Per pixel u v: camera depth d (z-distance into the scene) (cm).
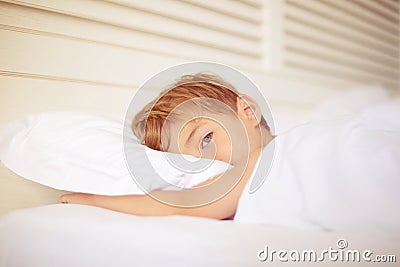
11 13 99
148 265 48
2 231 65
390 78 254
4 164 85
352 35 222
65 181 76
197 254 47
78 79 111
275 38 178
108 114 95
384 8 248
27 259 60
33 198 96
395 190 55
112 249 53
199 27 146
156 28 131
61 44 108
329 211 58
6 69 98
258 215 63
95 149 78
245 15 165
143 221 60
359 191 57
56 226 61
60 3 107
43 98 104
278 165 67
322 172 61
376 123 80
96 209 71
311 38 197
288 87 182
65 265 56
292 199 62
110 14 118
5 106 97
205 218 67
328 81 207
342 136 64
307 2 194
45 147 81
